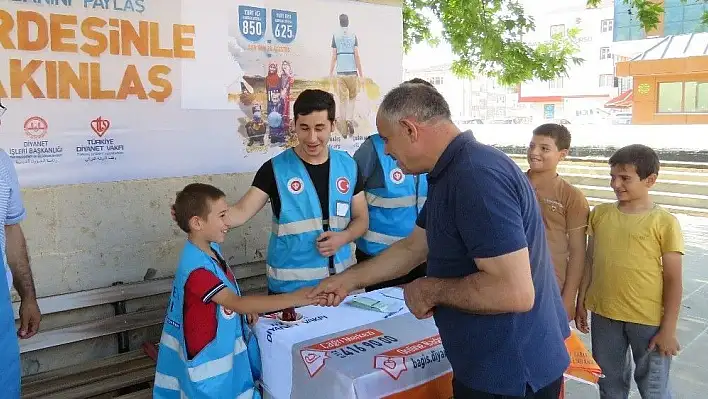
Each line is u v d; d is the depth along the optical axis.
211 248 2.39
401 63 4.46
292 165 2.76
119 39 3.22
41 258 3.11
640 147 2.67
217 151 3.65
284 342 2.06
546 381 1.68
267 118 3.84
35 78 2.99
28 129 3.00
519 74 7.81
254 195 2.75
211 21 3.54
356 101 4.25
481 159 1.59
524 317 1.65
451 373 2.00
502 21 7.70
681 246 2.59
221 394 2.17
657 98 22.98
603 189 10.73
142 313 3.29
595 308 2.81
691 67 21.36
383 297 2.55
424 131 1.66
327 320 2.26
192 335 2.16
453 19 7.41
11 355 2.09
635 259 2.65
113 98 3.24
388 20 4.35
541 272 1.71
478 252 1.54
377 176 3.27
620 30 27.28
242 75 3.70
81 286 3.25
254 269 3.80
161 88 3.39
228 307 2.17
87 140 3.18
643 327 2.66
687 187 10.30
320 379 1.88
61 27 3.04
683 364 3.90
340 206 2.80
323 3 4.00
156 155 3.42
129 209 3.36
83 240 3.23
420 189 3.34
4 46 2.90
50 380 2.96
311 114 2.65
